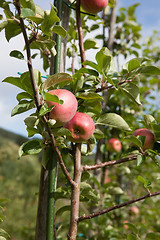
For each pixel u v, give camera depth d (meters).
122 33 3.30
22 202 6.87
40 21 0.94
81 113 1.27
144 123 1.63
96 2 1.46
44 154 1.28
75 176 1.25
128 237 1.66
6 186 7.63
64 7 1.56
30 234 3.34
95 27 2.78
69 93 1.13
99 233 2.39
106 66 1.31
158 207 3.88
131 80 1.38
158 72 1.34
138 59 1.34
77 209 1.21
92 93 1.24
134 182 3.71
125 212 3.18
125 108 3.02
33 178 8.41
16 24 0.99
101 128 2.64
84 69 1.33
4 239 1.31
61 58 1.52
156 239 1.90
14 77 1.03
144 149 1.48
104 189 2.56
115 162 1.37
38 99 0.89
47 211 1.29
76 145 1.29
